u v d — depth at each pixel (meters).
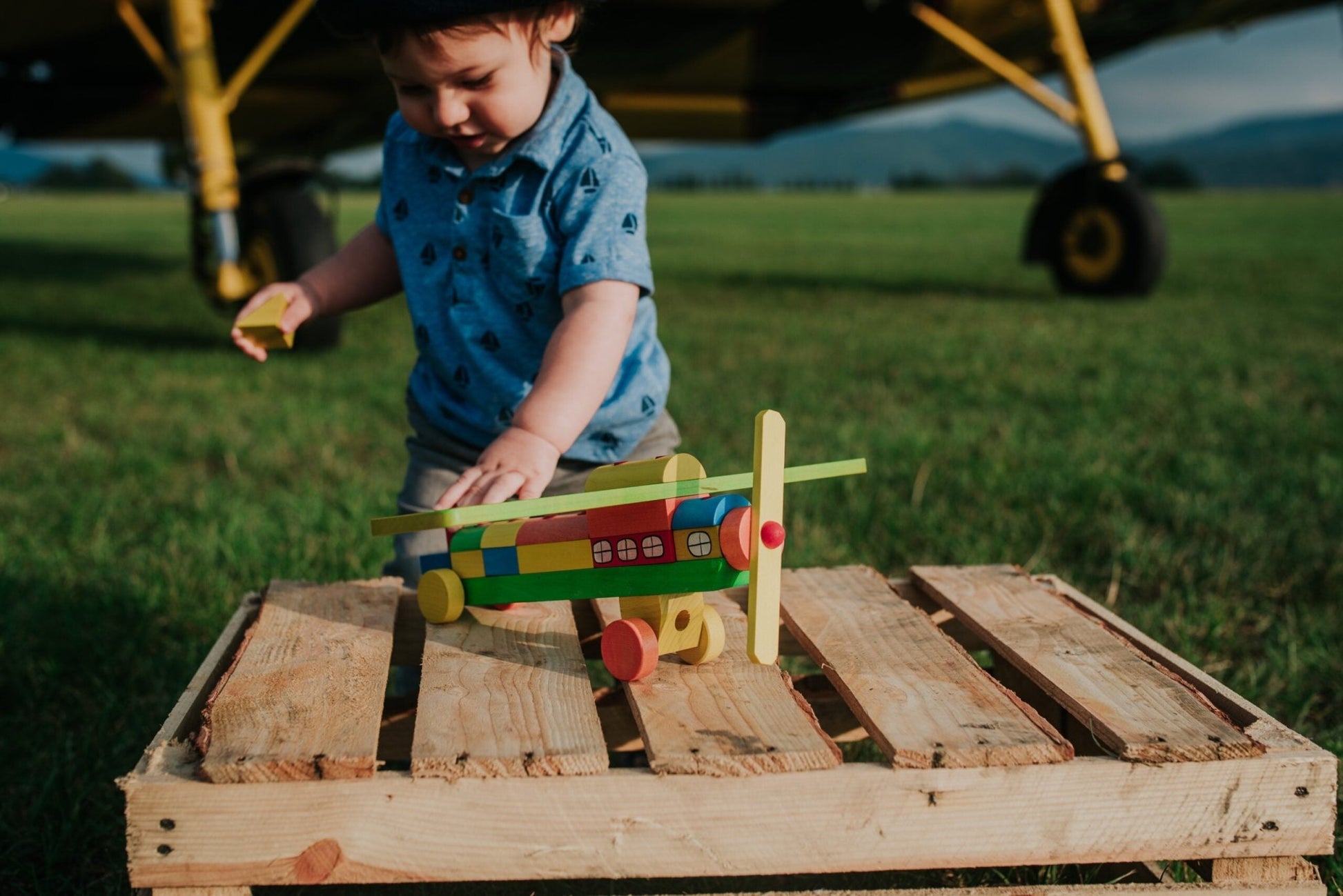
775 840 1.23
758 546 1.29
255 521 3.01
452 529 1.67
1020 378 5.14
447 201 1.83
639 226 1.75
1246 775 1.26
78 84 7.91
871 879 1.62
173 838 1.19
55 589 2.56
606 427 1.83
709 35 7.30
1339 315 7.34
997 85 8.80
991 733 1.28
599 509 1.46
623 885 1.62
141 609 2.47
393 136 1.99
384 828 1.20
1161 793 1.26
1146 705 1.36
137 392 4.96
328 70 7.39
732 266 12.21
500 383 1.84
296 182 5.62
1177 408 4.46
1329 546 2.86
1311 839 1.28
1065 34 7.47
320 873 1.20
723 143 10.87
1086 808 1.25
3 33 6.53
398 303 8.35
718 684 1.43
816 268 11.98
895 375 5.29
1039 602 1.75
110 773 1.87
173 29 5.24
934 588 1.84
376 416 4.47
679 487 1.40
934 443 3.86
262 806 1.19
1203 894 1.28
